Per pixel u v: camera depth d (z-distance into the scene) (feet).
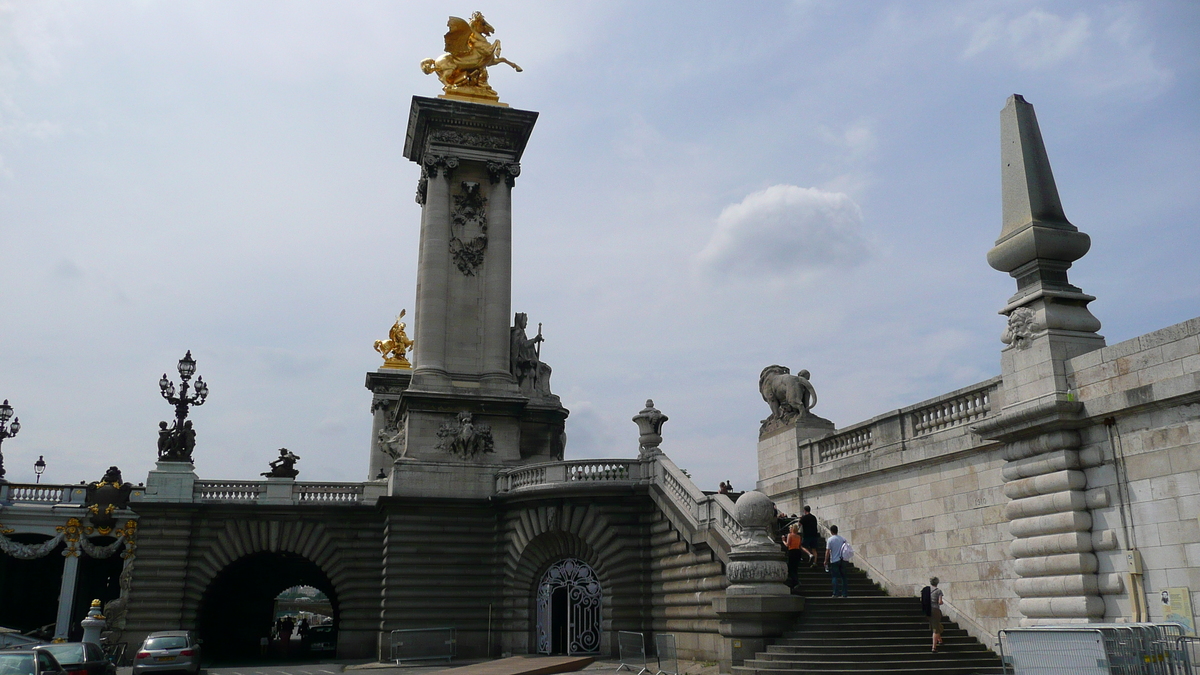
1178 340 63.05
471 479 144.46
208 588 146.10
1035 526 72.64
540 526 129.39
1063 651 52.39
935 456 88.28
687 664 99.09
